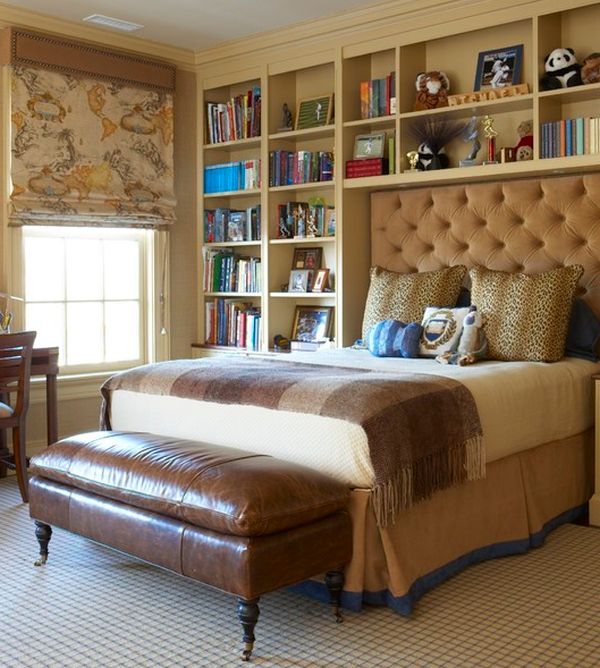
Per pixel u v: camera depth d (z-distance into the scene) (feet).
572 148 14.05
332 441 9.74
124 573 10.96
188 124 19.79
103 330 18.78
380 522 9.39
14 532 12.70
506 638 8.94
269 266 18.57
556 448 12.91
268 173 18.44
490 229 15.66
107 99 17.95
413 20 15.85
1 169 16.65
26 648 8.75
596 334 14.19
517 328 13.74
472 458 10.69
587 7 14.64
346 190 17.21
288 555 8.63
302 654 8.61
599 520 13.03
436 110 15.66
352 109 17.24
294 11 16.52
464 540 10.91
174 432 11.70
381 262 17.35
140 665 8.36
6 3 16.03
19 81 16.51
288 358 14.15
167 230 19.40
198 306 20.13
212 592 10.32
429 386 10.57
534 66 14.46
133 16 16.81
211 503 8.57
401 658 8.49
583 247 14.61
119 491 9.73
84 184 17.60
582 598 10.07
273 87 18.42
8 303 16.67
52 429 15.43
